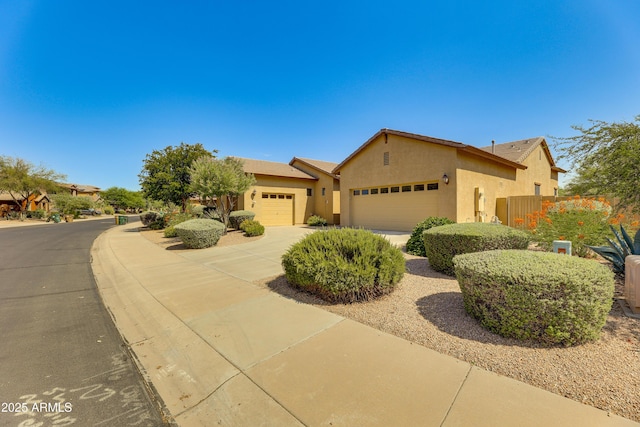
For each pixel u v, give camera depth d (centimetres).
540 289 296
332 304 448
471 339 319
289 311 429
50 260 923
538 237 716
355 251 475
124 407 245
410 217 1365
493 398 229
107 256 976
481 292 333
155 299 516
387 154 1438
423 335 335
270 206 1933
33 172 3316
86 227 2352
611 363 264
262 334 359
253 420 222
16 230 2061
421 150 1295
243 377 275
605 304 297
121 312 471
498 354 288
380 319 384
